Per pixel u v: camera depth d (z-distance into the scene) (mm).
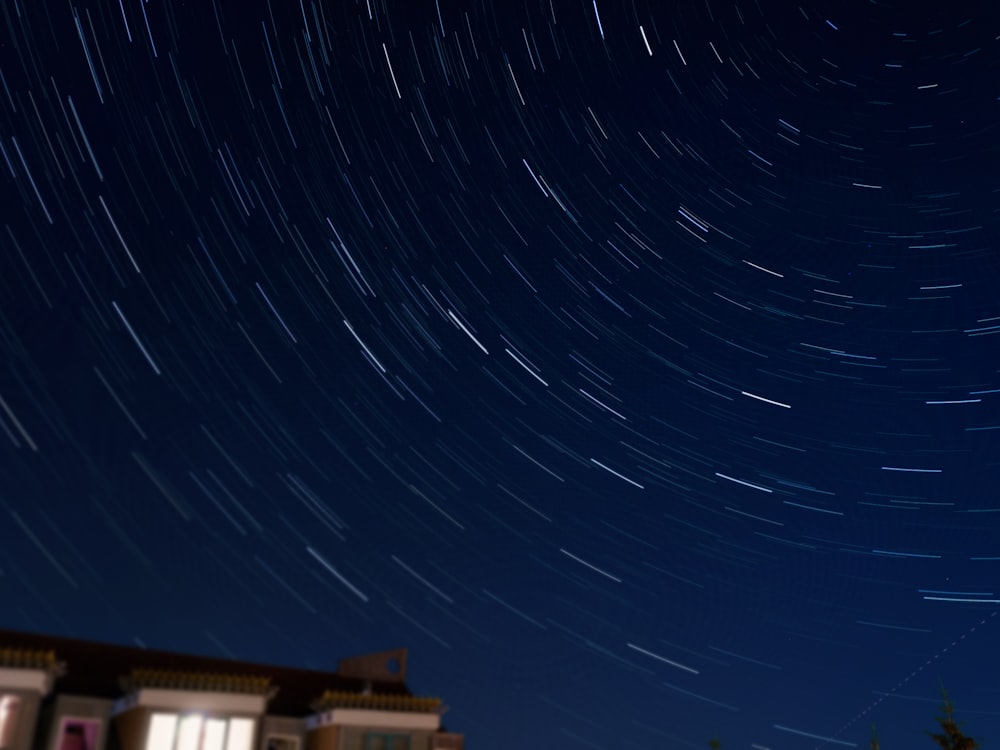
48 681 17625
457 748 22969
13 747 16703
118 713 19125
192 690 19016
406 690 24891
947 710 30812
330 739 20547
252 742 19438
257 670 23125
